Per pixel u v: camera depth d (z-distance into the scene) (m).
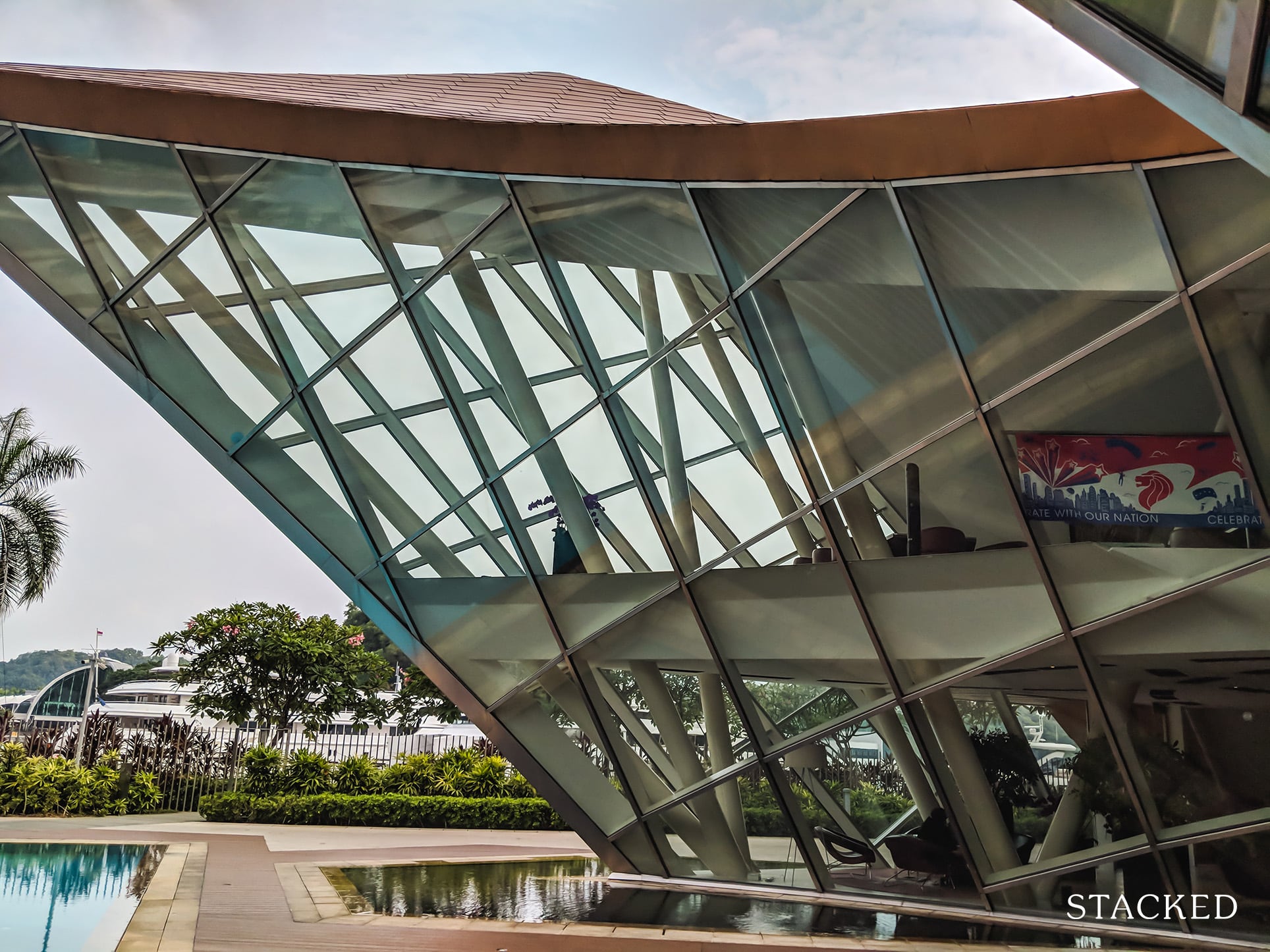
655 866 13.46
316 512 14.08
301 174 12.41
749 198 10.17
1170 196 8.05
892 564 10.34
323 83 16.44
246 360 13.67
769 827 11.96
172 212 13.30
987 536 9.77
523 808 25.17
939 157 8.94
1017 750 10.05
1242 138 4.70
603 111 15.09
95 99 12.58
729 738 11.83
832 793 11.24
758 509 11.01
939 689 10.30
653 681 12.23
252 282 13.20
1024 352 9.09
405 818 24.92
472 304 12.20
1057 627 9.51
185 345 13.91
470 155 11.27
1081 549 9.30
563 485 12.23
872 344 9.93
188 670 31.70
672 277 10.96
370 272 12.70
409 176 11.88
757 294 10.44
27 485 33.25
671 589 11.77
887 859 11.13
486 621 13.42
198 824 23.03
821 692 11.05
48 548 32.94
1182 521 8.76
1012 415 9.32
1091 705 9.55
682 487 11.43
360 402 13.21
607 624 12.37
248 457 14.21
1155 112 7.88
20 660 186.00
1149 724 9.29
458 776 27.06
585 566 12.36
